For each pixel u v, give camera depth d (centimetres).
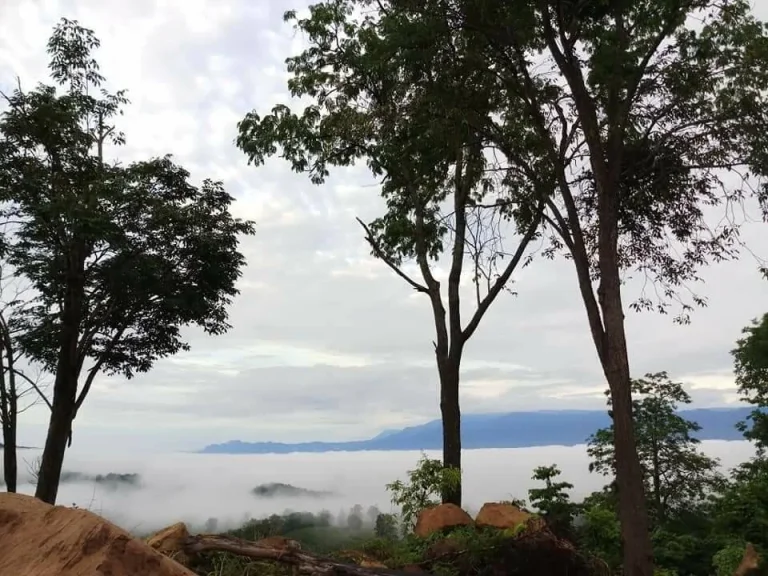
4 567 350
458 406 1592
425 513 1147
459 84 1181
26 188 1677
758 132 1112
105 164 1889
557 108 1188
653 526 1355
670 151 1156
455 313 1634
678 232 1249
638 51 1101
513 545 848
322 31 1623
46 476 1752
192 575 364
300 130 1650
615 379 998
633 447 970
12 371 1788
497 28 1129
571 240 1125
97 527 356
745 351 1917
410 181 1617
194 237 1861
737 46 1121
